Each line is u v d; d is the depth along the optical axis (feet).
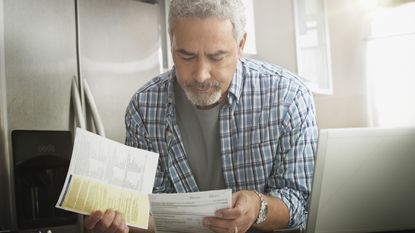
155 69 9.76
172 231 4.72
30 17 7.93
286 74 6.15
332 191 4.53
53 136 7.11
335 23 15.65
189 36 5.06
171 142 6.10
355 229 4.65
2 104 7.56
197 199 4.38
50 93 8.13
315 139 5.90
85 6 8.66
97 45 8.80
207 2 5.04
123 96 9.16
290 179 5.74
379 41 15.33
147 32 9.66
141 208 4.98
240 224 4.59
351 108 15.61
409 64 15.11
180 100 6.08
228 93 5.85
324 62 15.26
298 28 13.42
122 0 9.26
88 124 8.55
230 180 6.00
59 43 8.28
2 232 6.59
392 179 4.60
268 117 5.89
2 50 7.59
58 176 7.09
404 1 14.97
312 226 4.61
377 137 4.52
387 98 15.34
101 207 4.77
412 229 4.73
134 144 6.35
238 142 5.95
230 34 5.16
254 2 13.38
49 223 6.82
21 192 6.72
